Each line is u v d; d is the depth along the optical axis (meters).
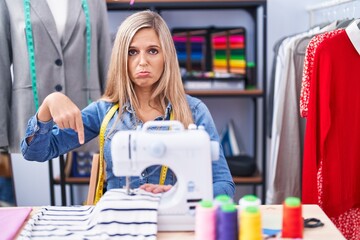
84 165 2.55
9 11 1.88
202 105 1.41
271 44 2.68
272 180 2.06
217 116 2.79
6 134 1.92
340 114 1.64
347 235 1.77
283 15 2.66
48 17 1.88
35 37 1.86
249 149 2.82
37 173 2.86
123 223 1.05
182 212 1.08
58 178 2.60
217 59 2.57
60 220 1.13
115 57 1.31
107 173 1.35
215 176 1.27
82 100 1.97
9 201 2.65
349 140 1.67
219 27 2.62
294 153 1.95
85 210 1.20
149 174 1.31
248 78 2.60
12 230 1.07
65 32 1.91
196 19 2.70
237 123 2.80
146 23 1.28
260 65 2.69
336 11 2.28
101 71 2.07
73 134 1.34
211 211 0.90
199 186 1.07
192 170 1.06
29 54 1.87
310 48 1.67
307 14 2.65
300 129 2.00
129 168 1.07
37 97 1.89
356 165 1.69
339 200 1.68
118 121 1.32
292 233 0.99
